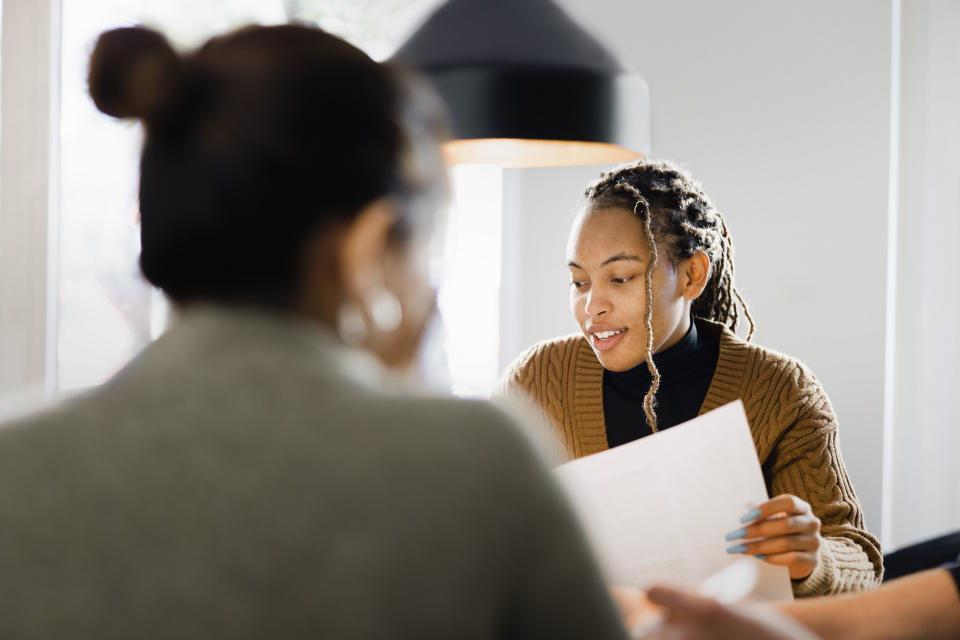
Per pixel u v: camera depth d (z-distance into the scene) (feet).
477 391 9.00
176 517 1.20
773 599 3.59
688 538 3.75
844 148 7.74
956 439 7.77
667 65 8.23
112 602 1.18
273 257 1.41
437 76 3.14
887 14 7.61
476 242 8.96
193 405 1.27
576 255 4.86
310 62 1.44
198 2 8.05
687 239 4.80
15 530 1.20
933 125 7.75
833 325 7.78
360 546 1.21
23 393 7.79
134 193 1.51
